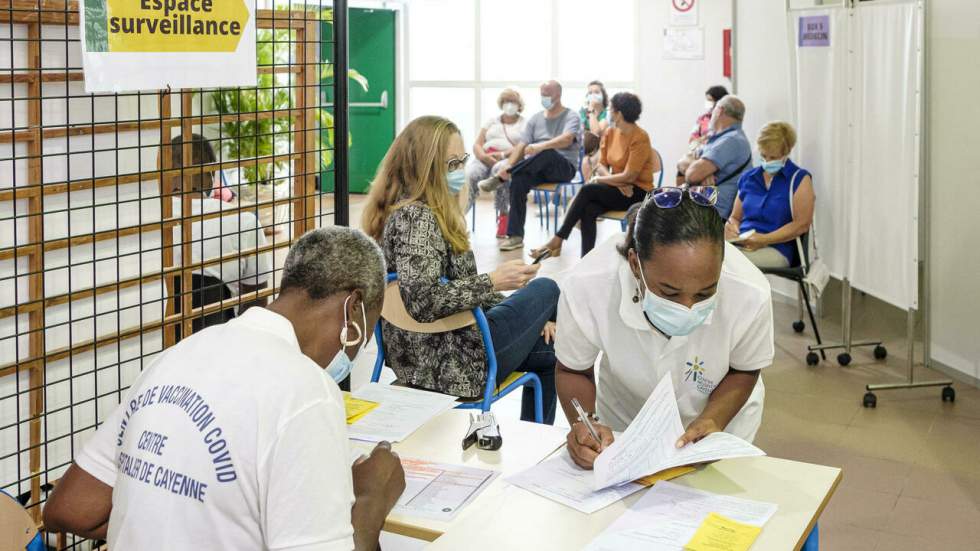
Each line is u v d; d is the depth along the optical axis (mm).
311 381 1423
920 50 4191
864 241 4789
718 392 2127
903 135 4336
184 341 1524
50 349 2238
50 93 2172
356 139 11508
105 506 1568
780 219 5109
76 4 2176
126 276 2406
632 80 10969
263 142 5227
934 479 3596
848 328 4969
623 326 2086
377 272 1596
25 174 2145
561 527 1695
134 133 2387
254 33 2398
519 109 9125
